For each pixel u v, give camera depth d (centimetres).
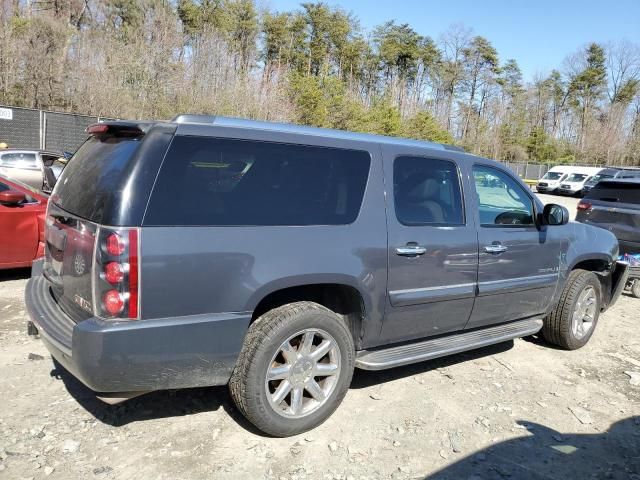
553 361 507
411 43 8031
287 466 313
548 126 8425
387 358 384
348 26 7181
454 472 319
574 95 8438
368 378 440
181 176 300
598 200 862
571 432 374
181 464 308
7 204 618
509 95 8188
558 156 6800
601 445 359
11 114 1986
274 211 328
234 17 5594
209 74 3500
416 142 418
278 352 328
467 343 432
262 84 3531
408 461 326
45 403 364
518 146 6631
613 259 576
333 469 313
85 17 4391
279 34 6425
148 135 297
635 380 468
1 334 477
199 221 300
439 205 411
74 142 2134
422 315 399
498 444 352
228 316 308
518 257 460
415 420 375
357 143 375
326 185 352
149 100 3078
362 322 369
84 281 296
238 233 310
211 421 355
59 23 3102
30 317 338
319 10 6888
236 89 3294
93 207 298
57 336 304
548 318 532
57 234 340
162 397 382
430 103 7475
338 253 345
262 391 322
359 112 4278
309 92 3694
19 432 329
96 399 373
